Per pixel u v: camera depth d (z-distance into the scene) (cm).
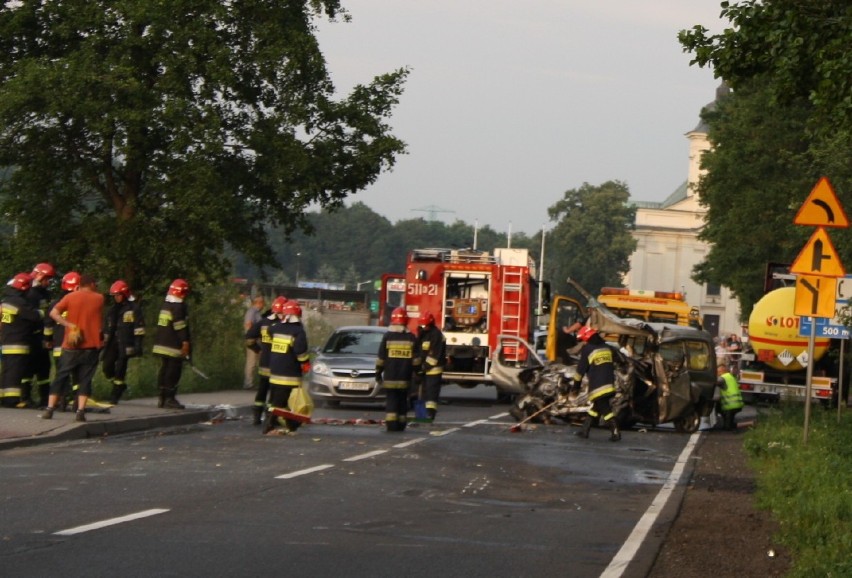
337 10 4234
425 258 3847
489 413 3269
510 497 1538
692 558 1145
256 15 4091
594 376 2558
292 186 4116
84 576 930
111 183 4134
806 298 2183
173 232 4031
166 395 2631
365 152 4228
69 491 1395
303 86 4203
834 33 1722
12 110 3728
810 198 2144
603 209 16425
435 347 2744
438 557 1086
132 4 3759
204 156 3856
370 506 1384
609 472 1900
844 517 1308
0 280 4075
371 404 3447
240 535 1145
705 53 1816
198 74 3947
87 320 2144
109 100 3781
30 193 4078
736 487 1789
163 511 1271
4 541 1062
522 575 1027
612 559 1117
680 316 4447
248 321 3622
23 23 3903
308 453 1947
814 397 3769
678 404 2875
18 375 2342
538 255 19150
